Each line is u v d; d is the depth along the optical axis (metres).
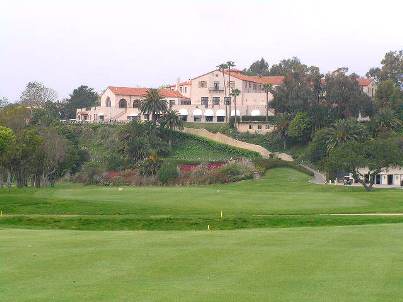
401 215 84.44
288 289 32.97
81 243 49.94
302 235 55.09
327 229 61.31
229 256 42.78
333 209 94.62
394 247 46.88
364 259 41.38
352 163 158.25
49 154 179.62
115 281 35.09
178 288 33.31
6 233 60.09
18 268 38.91
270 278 35.62
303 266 39.03
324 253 43.97
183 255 43.28
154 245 48.34
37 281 35.19
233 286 33.72
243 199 110.94
